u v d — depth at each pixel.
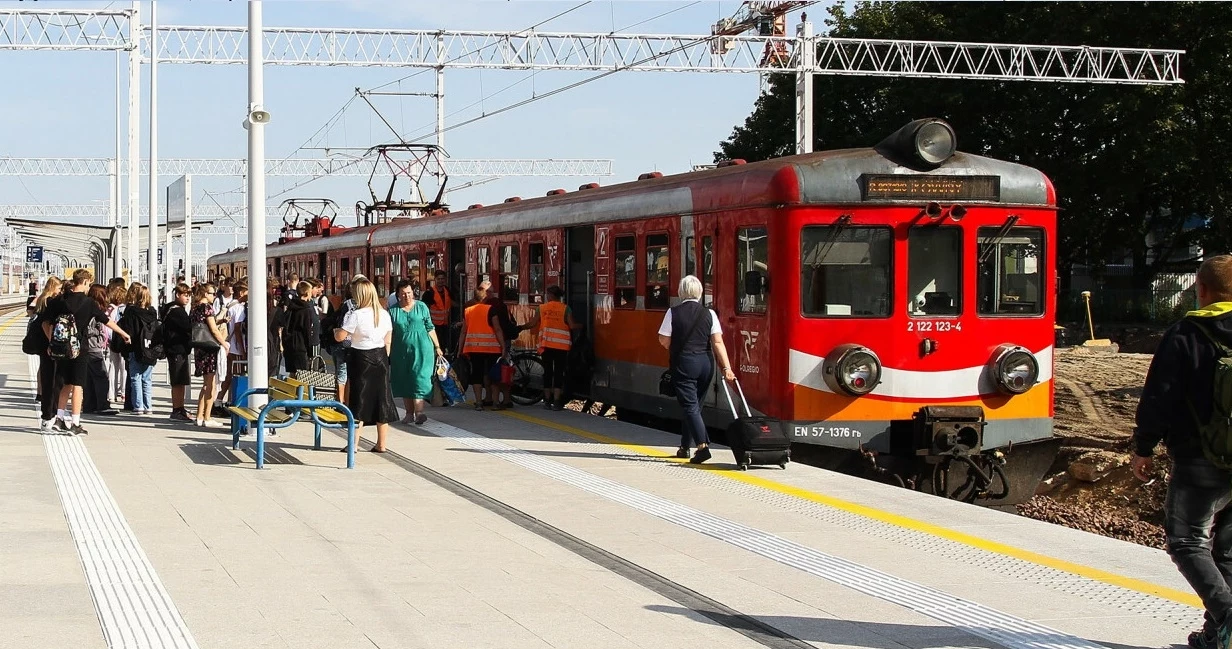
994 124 42.75
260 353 13.73
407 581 7.47
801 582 7.58
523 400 18.17
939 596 7.24
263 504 9.81
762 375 12.41
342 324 12.64
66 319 13.50
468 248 21.53
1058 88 39.41
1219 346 5.90
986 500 12.73
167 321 15.40
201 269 93.31
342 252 30.36
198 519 9.15
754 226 12.55
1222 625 5.93
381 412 12.62
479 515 9.58
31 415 15.70
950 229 12.47
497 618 6.69
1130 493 15.85
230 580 7.38
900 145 12.45
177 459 12.03
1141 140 37.44
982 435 12.46
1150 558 8.20
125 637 6.16
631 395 15.61
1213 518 6.41
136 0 27.06
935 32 41.75
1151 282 46.19
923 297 12.40
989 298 12.56
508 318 17.48
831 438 12.16
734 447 11.70
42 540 8.30
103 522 8.95
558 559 8.16
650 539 8.79
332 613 6.72
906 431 12.47
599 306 16.52
